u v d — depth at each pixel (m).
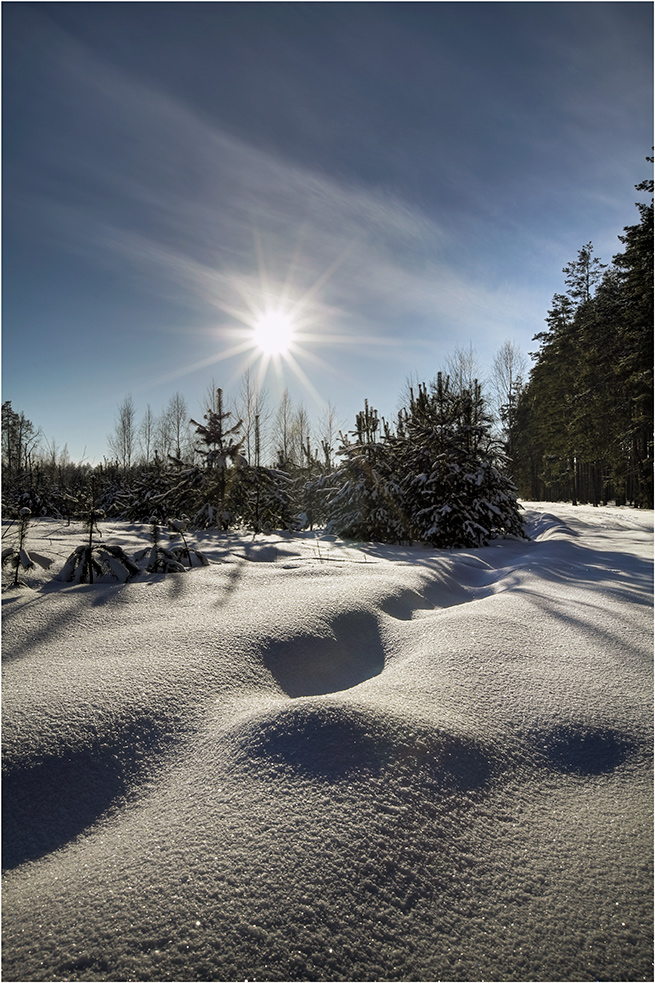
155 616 3.06
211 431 9.88
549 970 0.95
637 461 26.44
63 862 1.23
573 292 35.03
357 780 1.44
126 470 23.75
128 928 1.00
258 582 4.18
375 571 4.90
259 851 1.19
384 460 10.23
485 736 1.77
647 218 22.45
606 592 4.26
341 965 0.94
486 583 5.45
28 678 2.09
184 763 1.63
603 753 1.76
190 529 9.14
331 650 2.69
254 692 2.15
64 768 1.56
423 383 12.11
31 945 0.97
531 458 43.19
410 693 2.08
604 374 28.38
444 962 0.96
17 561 3.95
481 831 1.33
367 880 1.12
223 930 0.99
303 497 12.55
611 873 1.20
